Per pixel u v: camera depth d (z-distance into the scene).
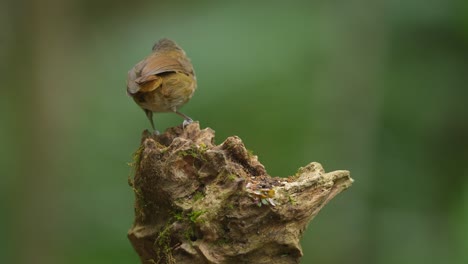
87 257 14.09
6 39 16.03
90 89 16.11
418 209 15.80
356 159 15.66
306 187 5.65
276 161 14.46
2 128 16.03
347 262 15.28
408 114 16.19
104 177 14.75
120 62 16.23
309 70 15.30
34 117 15.71
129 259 14.06
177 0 16.50
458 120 16.16
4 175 15.70
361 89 16.06
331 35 16.02
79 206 14.68
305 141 14.72
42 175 15.25
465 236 14.69
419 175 16.03
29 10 15.97
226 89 14.66
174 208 5.70
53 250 14.59
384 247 15.50
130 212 14.48
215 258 5.50
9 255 15.02
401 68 16.39
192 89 7.82
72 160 15.19
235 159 5.90
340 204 15.60
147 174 5.79
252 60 15.11
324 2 16.30
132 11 16.91
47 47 16.06
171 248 5.72
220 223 5.54
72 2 16.58
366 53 16.22
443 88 16.22
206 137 6.12
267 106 14.69
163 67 7.46
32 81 15.87
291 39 15.62
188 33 15.73
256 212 5.49
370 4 16.27
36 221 14.95
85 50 16.81
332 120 15.66
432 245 15.49
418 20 16.16
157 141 6.42
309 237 15.29
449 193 15.97
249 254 5.51
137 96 7.49
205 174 5.62
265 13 15.97
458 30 16.02
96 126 15.34
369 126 15.97
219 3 16.12
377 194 15.87
